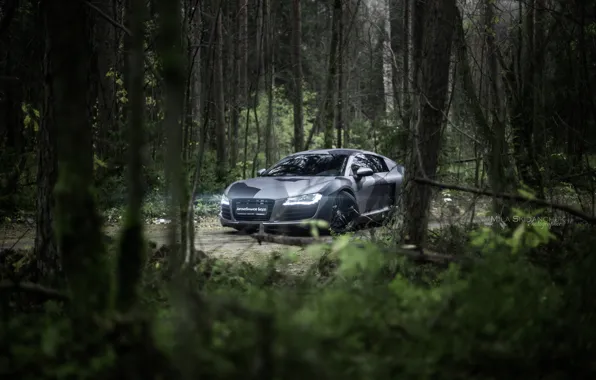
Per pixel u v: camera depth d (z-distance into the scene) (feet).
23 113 24.54
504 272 9.45
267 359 5.89
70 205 6.75
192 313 6.04
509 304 8.49
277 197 30.04
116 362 6.69
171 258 6.18
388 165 37.40
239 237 30.73
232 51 60.80
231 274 13.01
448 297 8.96
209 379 6.27
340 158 34.53
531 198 12.22
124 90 31.73
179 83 5.92
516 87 20.61
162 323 7.73
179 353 6.20
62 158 6.63
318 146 76.95
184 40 15.52
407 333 7.88
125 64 31.48
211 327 7.14
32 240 26.53
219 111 58.44
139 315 6.61
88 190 6.78
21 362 7.13
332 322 7.73
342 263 9.30
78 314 7.13
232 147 61.82
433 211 19.92
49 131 13.38
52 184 13.48
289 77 77.77
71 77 6.50
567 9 17.92
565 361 7.99
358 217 32.22
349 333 7.61
